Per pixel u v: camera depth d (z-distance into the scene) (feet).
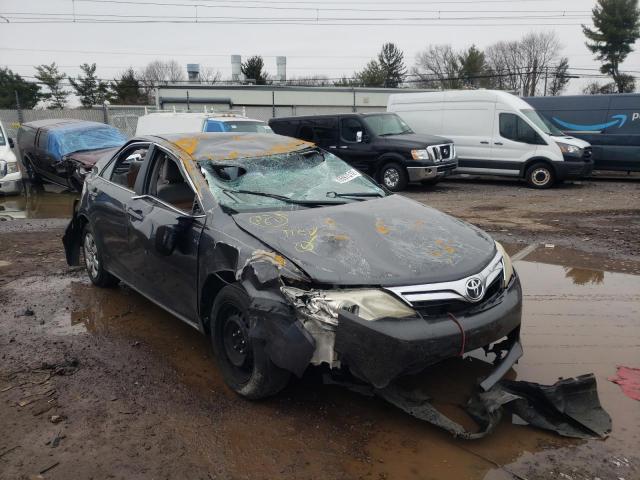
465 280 10.90
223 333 12.25
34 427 10.94
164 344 14.92
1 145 43.68
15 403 11.86
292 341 10.21
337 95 111.96
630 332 15.52
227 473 9.55
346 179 15.69
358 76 234.79
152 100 197.57
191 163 14.33
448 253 11.60
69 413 11.44
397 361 10.00
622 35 153.79
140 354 14.29
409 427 10.91
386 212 13.42
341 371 11.51
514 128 48.49
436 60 233.55
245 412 11.44
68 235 20.34
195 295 13.12
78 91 188.44
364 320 9.95
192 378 12.97
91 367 13.53
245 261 11.18
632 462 9.77
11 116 78.23
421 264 11.01
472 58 214.07
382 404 11.73
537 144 47.50
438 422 10.44
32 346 14.75
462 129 51.13
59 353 14.30
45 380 12.87
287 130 51.37
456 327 10.41
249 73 203.00
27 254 24.45
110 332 15.72
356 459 9.93
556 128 50.65
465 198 42.34
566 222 31.12
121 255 16.57
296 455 10.04
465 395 11.91
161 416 11.32
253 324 10.72
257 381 11.18
